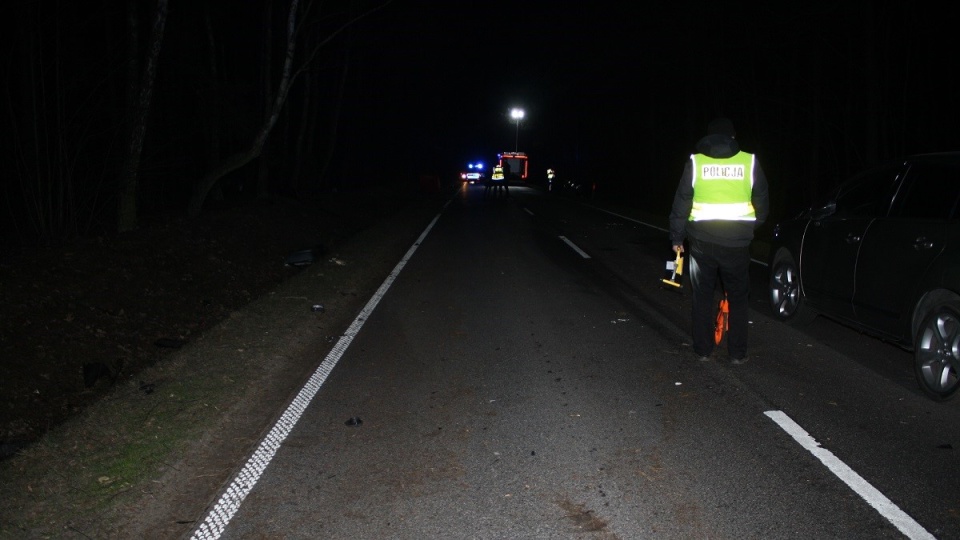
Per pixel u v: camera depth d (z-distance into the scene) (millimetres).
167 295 10914
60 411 7297
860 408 5930
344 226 22906
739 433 5402
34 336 8188
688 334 8453
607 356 7496
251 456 5047
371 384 6613
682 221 7180
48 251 10453
